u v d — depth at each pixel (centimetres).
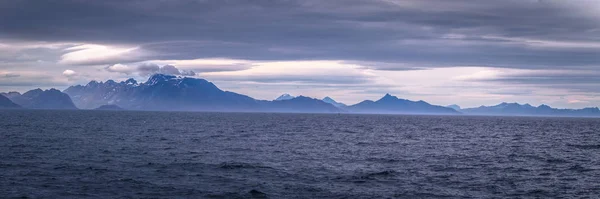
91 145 6281
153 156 5225
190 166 4506
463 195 3422
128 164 4559
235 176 4016
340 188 3588
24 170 4072
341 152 6034
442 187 3691
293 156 5512
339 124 16075
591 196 3450
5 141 6519
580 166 4931
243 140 7725
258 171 4291
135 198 3166
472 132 11406
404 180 3956
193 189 3459
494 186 3753
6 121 13125
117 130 9838
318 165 4766
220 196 3262
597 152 6538
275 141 7625
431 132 11175
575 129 14400
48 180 3669
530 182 3956
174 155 5356
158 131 9831
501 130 12744
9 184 3488
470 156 5731
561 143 8081
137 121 15575
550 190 3638
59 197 3144
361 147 6781
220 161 4906
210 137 8275
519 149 6756
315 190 3503
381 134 10081
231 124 14400
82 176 3859
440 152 6181
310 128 12494
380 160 5253
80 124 12200
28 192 3256
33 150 5506
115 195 3238
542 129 13900
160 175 3988
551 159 5500
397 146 7019
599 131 13325
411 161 5200
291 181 3838
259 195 3306
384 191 3512
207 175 4034
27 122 12738
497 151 6400
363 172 4347
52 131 8962
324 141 7806
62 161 4656
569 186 3806
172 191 3384
